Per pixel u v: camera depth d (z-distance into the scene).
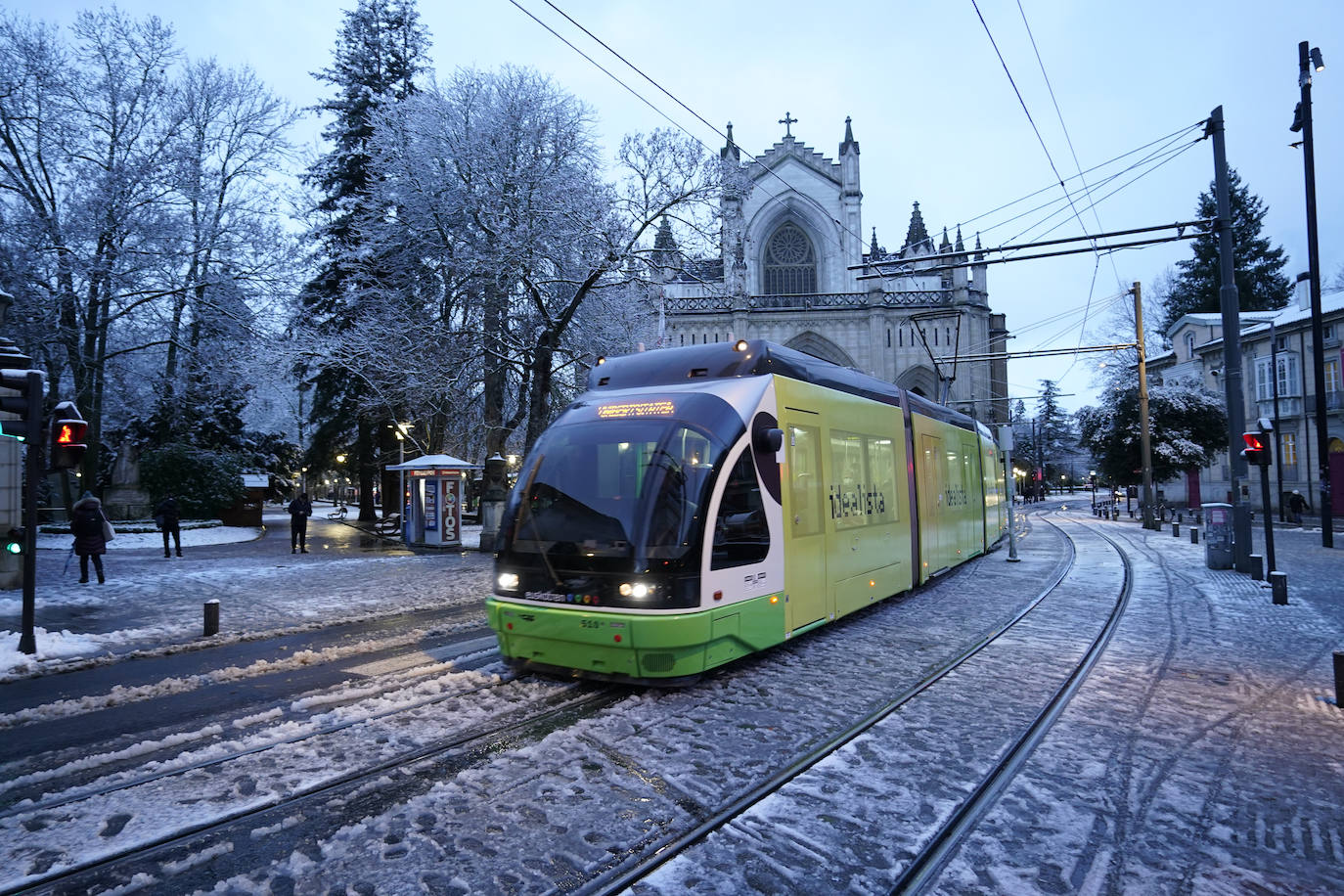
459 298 22.28
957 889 3.41
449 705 6.16
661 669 6.05
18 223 22.80
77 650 8.48
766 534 7.04
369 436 31.56
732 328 48.50
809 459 8.05
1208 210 55.12
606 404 7.21
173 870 3.63
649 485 6.30
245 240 26.78
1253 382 38.00
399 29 31.56
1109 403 36.91
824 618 8.05
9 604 11.63
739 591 6.56
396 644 8.86
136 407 29.08
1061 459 103.25
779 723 5.70
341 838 3.91
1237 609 10.70
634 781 4.62
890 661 7.64
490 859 3.70
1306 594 12.09
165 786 4.62
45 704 6.46
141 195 25.00
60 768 4.99
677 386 7.40
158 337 27.44
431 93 20.70
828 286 49.72
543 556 6.51
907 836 3.89
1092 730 5.59
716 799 4.36
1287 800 4.36
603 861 3.68
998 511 20.55
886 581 9.89
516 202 19.30
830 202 49.91
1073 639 8.73
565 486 6.71
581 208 19.05
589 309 21.72
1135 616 10.26
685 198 19.12
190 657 8.33
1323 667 7.43
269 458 35.78
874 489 9.77
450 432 28.62
